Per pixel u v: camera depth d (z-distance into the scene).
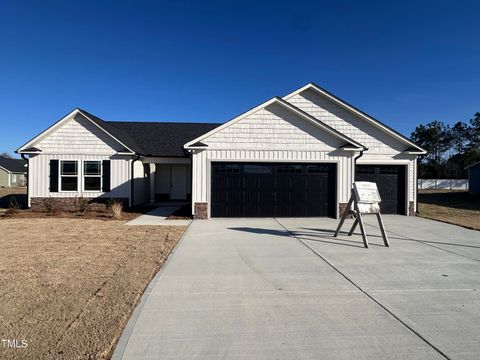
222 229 10.70
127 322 3.90
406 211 15.24
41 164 16.08
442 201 24.89
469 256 7.23
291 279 5.57
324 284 5.32
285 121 13.62
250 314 4.16
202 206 13.27
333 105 15.76
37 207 15.96
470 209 18.92
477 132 53.91
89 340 3.45
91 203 16.28
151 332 3.67
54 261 6.44
